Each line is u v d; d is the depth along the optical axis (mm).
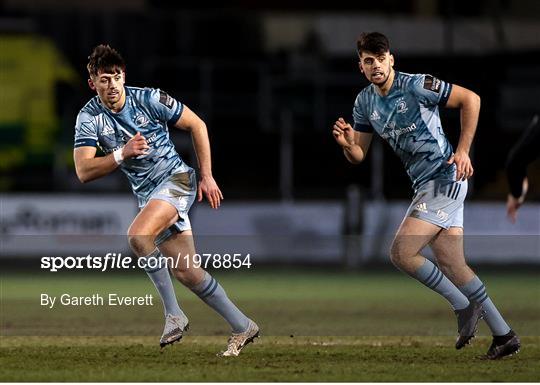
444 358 26281
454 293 25922
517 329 34125
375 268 66688
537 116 29547
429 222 25266
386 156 79438
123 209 69938
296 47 86438
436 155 25234
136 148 23516
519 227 70750
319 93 82938
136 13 83500
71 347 28516
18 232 68750
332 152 82062
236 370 23734
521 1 90250
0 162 78938
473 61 84062
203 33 85000
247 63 84562
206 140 25172
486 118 81188
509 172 30125
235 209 70688
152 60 82562
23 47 81500
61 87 81438
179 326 25516
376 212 70188
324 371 23609
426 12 90000
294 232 70750
